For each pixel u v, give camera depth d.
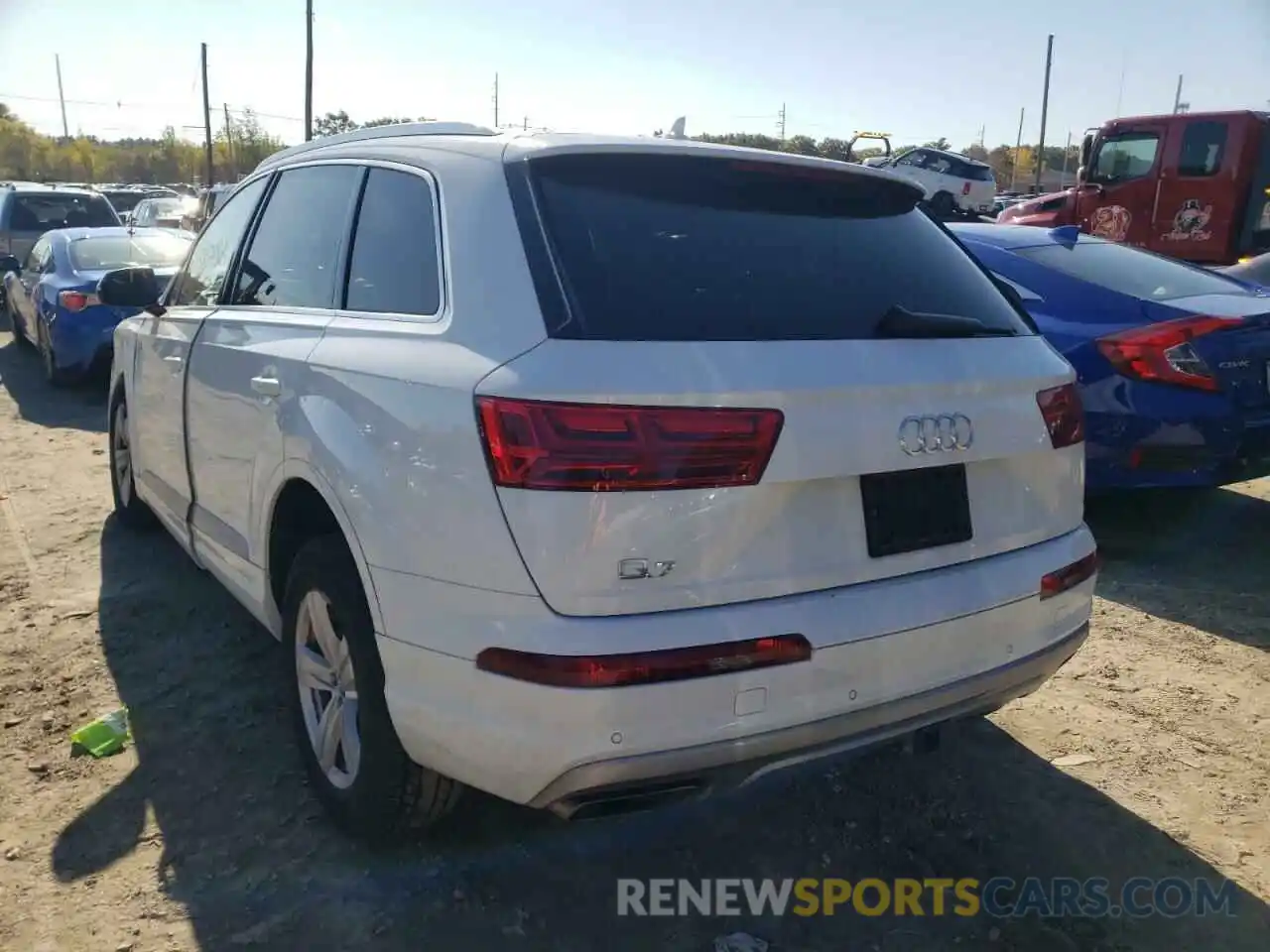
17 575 5.08
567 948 2.62
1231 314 5.19
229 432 3.53
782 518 2.36
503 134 2.90
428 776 2.72
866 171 3.13
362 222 3.16
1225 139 12.19
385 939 2.63
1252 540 5.79
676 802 2.45
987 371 2.71
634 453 2.21
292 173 3.77
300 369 3.03
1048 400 2.87
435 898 2.78
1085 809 3.25
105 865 2.89
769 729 2.35
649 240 2.60
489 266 2.54
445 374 2.45
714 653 2.26
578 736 2.21
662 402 2.23
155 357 4.45
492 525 2.28
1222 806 3.27
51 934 2.62
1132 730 3.74
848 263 2.85
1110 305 5.48
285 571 3.36
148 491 4.80
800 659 2.36
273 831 3.05
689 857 3.00
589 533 2.20
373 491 2.56
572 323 2.35
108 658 4.18
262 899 2.76
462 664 2.35
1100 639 4.51
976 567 2.70
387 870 2.88
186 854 2.95
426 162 2.95
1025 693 2.94
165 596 4.83
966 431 2.64
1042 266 5.86
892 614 2.48
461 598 2.35
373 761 2.73
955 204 25.33
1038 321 5.58
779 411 2.33
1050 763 3.52
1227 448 5.10
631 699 2.20
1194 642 4.47
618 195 2.68
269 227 3.80
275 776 3.34
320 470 2.78
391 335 2.75
